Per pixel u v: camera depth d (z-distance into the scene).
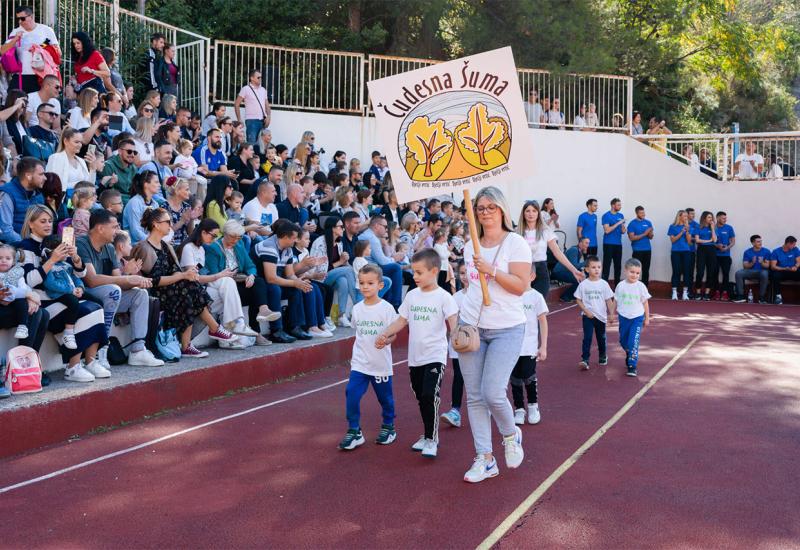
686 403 8.51
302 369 10.06
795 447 6.79
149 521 4.95
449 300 6.41
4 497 5.36
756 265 21.42
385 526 4.88
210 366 8.47
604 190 23.34
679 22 26.48
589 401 8.59
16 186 8.14
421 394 6.52
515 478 5.83
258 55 19.81
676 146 23.56
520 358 7.44
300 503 5.28
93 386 7.20
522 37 23.39
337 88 20.48
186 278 8.85
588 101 23.36
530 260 5.64
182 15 21.64
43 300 7.34
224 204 11.26
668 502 5.35
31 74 11.43
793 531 4.87
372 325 6.62
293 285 10.41
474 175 5.79
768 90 34.59
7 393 6.66
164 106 13.94
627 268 10.18
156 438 6.85
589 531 4.82
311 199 13.94
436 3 22.47
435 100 5.83
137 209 9.55
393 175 5.89
